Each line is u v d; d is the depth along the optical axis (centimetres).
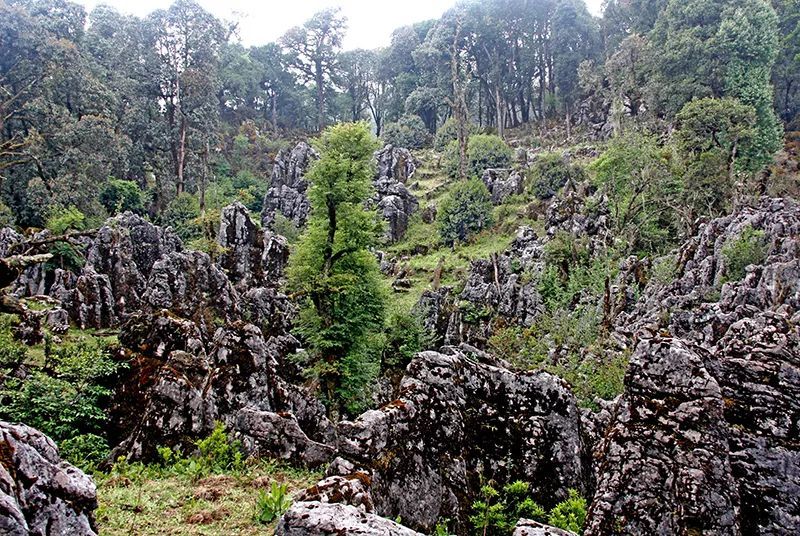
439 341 3662
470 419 1141
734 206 3641
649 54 5862
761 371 865
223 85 8144
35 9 6047
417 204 6050
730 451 809
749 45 5106
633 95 6325
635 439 817
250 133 7881
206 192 6247
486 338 3494
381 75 9362
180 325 1741
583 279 3597
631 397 859
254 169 7394
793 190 4234
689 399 820
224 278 3391
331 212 2655
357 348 2625
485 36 8125
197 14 6969
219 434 1210
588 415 1342
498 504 995
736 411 844
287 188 6319
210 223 4519
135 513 861
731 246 2897
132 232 4100
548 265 3819
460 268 4709
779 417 827
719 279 2812
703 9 5494
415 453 1038
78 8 6341
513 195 5559
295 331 2789
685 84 5284
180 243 4403
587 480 1129
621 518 773
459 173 6328
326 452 1240
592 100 7306
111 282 3644
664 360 855
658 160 4147
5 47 5044
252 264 4128
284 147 7625
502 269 4072
